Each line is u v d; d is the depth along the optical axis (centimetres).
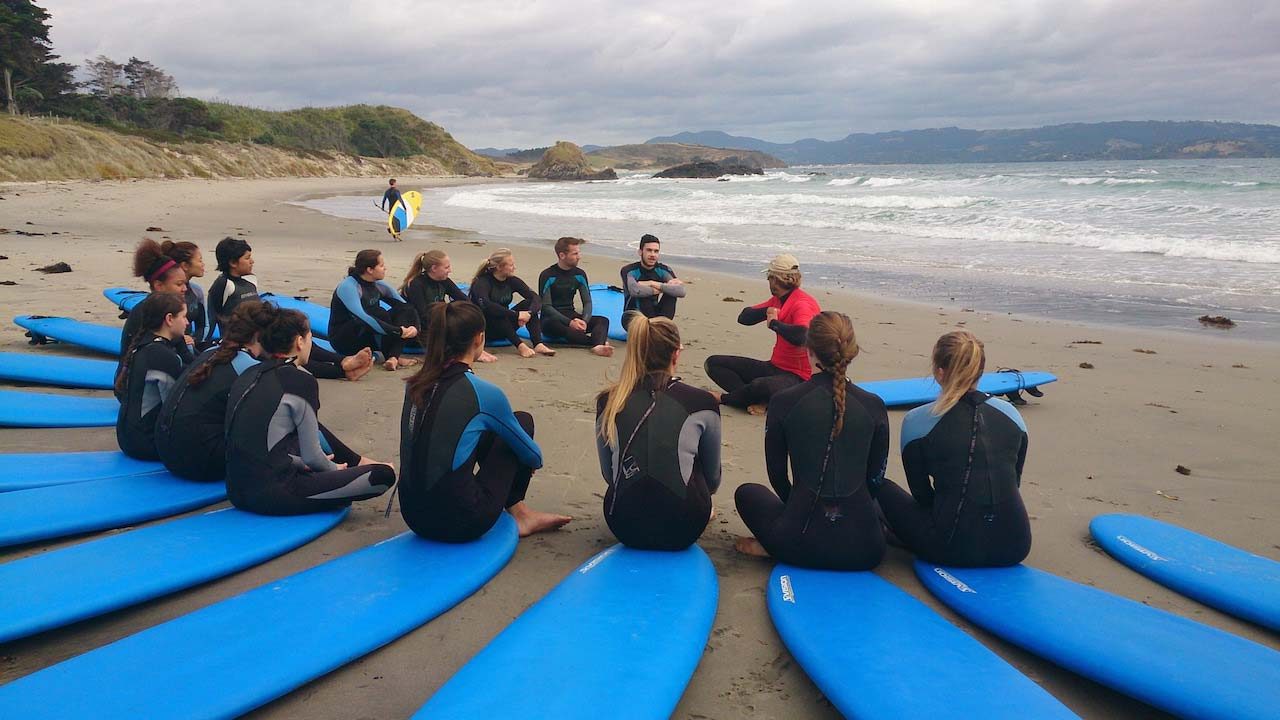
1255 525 416
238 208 2844
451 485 344
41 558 330
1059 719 237
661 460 346
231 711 240
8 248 1387
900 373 735
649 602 307
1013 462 341
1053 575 340
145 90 9825
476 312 349
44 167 4028
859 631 290
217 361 411
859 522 338
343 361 648
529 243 1820
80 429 518
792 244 1806
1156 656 275
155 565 329
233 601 304
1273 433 564
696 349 822
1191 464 505
